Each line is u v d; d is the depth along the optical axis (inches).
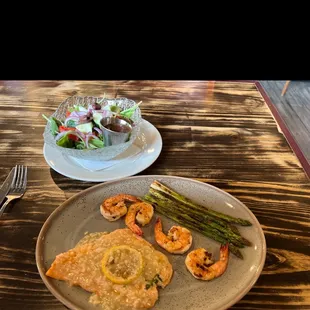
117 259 31.0
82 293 28.9
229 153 48.1
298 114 138.0
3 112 56.9
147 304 27.9
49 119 48.2
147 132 50.7
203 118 56.1
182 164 46.2
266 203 39.8
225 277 30.4
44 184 42.6
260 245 32.6
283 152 48.5
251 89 65.1
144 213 36.0
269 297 29.7
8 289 30.4
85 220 36.2
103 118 47.0
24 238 35.5
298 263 32.7
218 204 37.7
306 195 41.0
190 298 28.8
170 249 32.3
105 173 43.3
